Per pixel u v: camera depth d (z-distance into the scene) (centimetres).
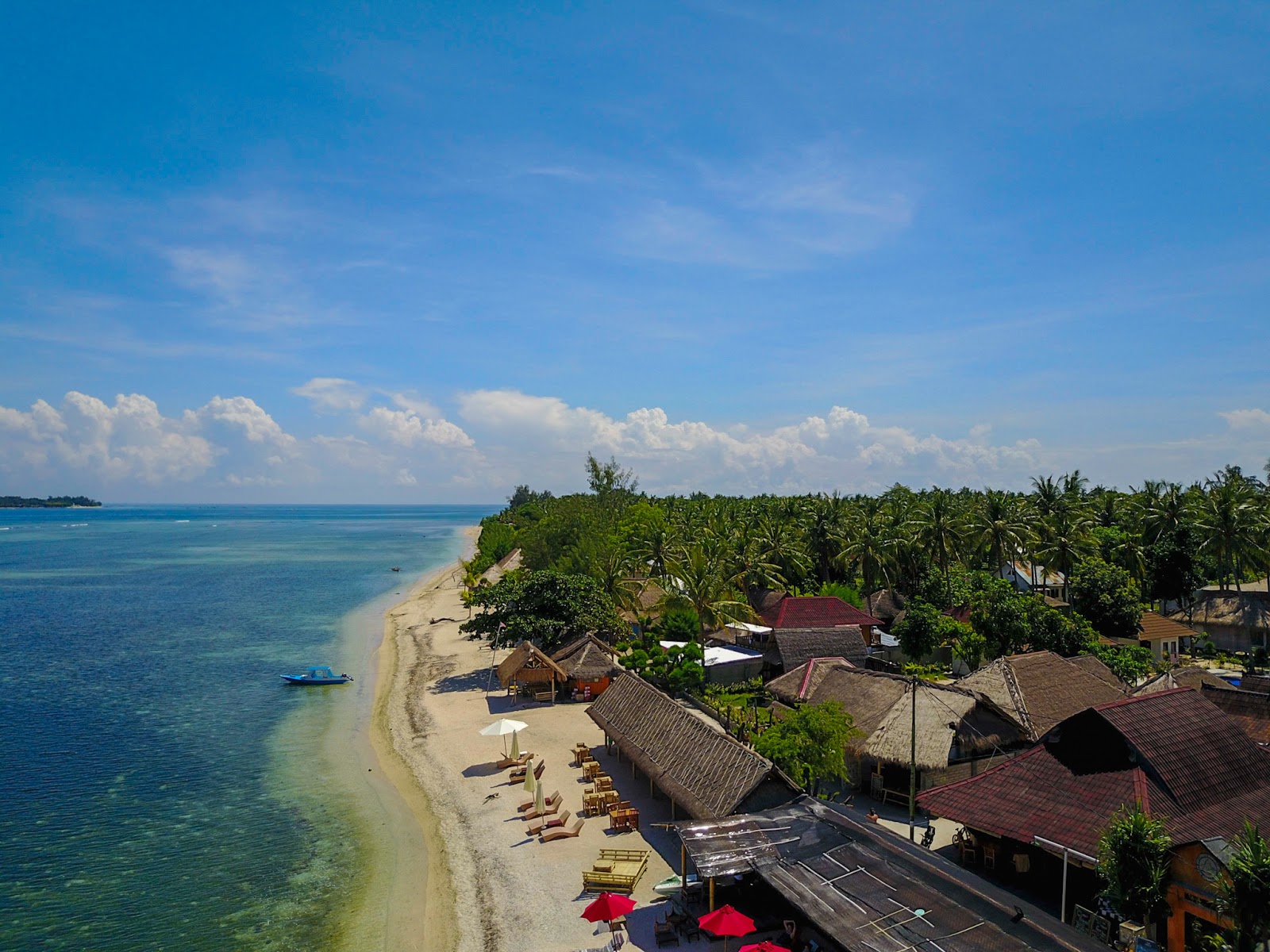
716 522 10362
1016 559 8131
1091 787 2416
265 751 4369
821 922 1936
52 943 2464
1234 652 6588
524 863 2905
